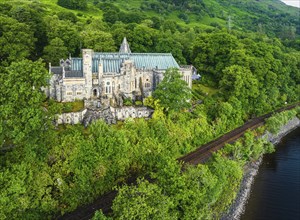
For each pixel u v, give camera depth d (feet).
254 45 615.57
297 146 453.17
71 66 377.30
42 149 239.91
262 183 344.08
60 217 230.07
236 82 458.50
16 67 236.02
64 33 482.69
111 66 394.93
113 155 271.49
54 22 514.27
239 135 417.08
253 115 519.60
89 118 333.42
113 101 370.32
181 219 217.56
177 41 625.41
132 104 376.07
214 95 488.85
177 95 363.76
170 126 356.59
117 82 383.86
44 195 230.89
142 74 409.90
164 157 262.88
